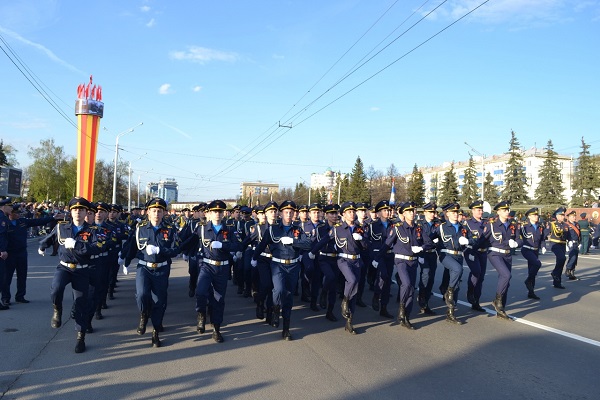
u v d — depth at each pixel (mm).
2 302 8070
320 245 7238
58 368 5184
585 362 5648
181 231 7242
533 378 5105
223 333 6832
